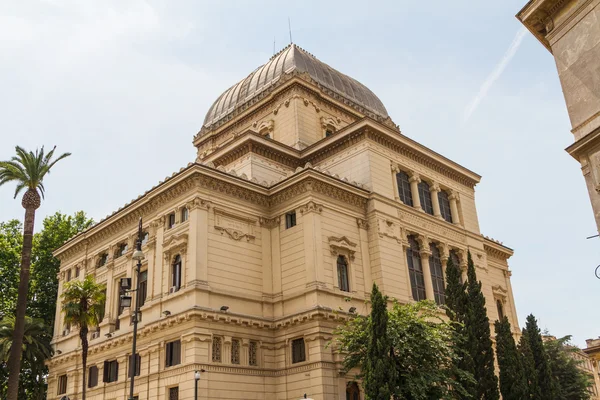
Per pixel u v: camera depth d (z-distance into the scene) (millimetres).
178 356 36625
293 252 40656
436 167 52406
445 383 32469
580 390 55719
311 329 37219
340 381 36656
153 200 42531
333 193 42500
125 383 40188
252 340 38344
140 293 42281
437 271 48062
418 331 32188
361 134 46844
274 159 49812
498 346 40125
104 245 48219
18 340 33438
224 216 40281
